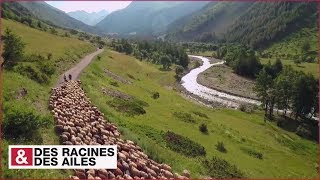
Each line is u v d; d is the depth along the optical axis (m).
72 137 30.61
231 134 64.19
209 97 130.62
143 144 38.19
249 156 55.84
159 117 60.88
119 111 55.53
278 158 61.62
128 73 115.94
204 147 49.97
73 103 44.34
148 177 29.23
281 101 108.50
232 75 180.62
